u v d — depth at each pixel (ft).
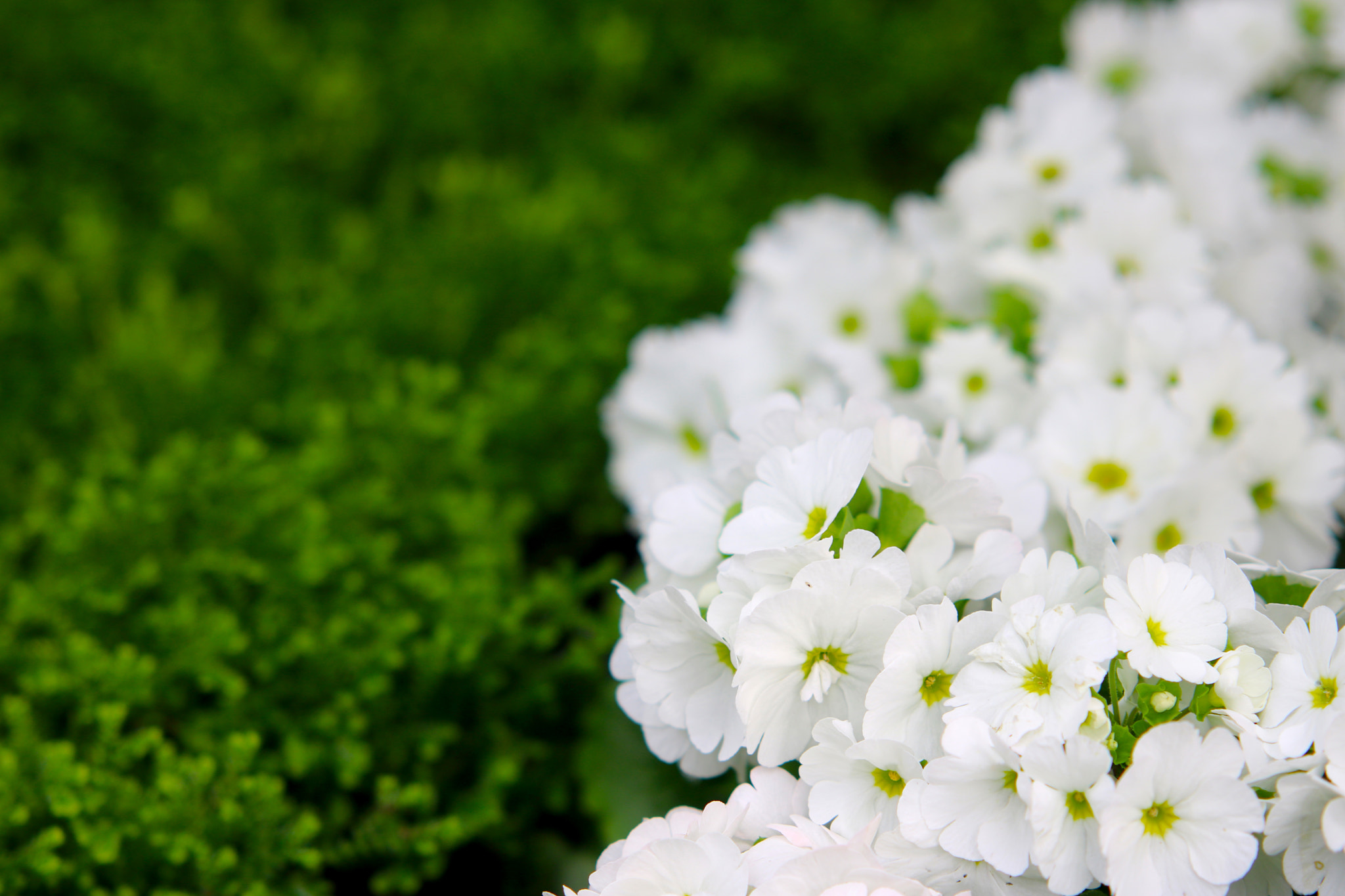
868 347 3.95
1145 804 3.40
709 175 4.86
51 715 3.83
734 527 3.51
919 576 3.53
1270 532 3.78
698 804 3.73
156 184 5.02
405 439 4.08
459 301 4.29
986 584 3.52
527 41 5.27
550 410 4.18
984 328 3.86
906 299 3.95
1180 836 3.42
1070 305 3.85
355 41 5.49
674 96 5.68
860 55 5.43
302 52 5.38
